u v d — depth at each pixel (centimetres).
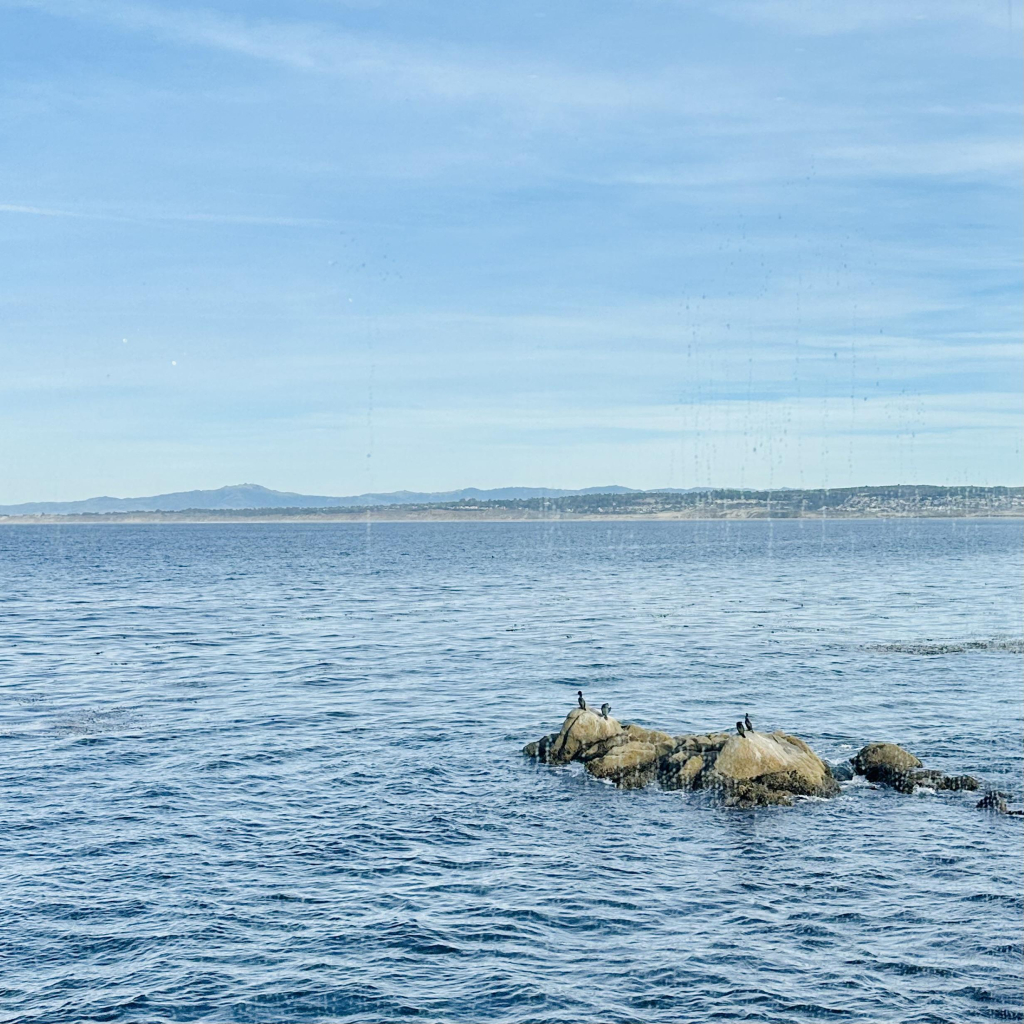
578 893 3275
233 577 17112
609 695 6359
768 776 4259
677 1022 2561
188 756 4862
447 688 6638
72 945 2938
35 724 5556
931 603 12025
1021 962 2820
